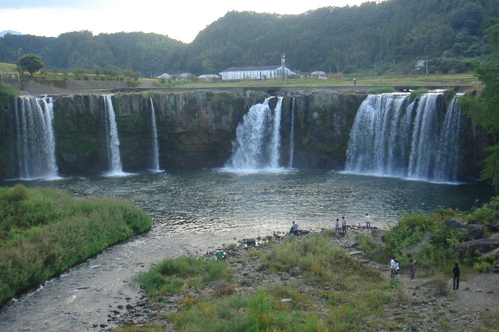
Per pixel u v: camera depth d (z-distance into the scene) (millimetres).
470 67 123812
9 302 31516
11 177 79188
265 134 88750
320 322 25891
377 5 198125
